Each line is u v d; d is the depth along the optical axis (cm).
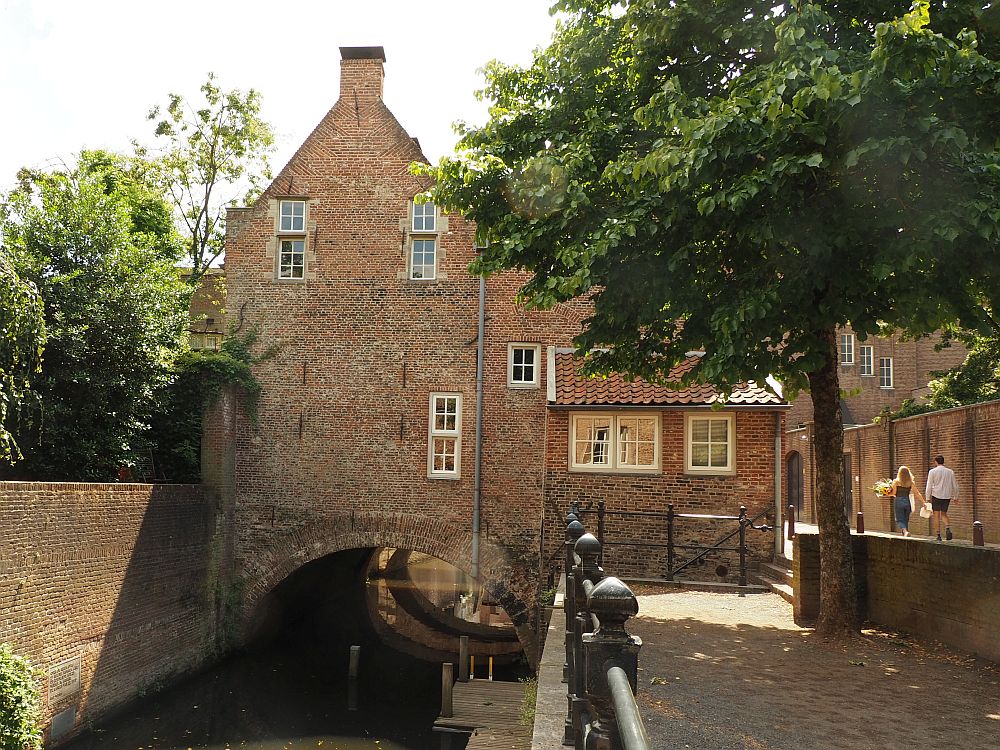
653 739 563
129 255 1694
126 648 1433
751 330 800
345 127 1964
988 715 629
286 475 1886
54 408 1538
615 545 1636
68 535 1266
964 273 746
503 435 1842
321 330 1914
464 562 1823
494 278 1883
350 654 1895
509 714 1523
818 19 737
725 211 779
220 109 2756
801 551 1047
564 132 1084
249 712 1556
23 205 1622
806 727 596
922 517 1931
